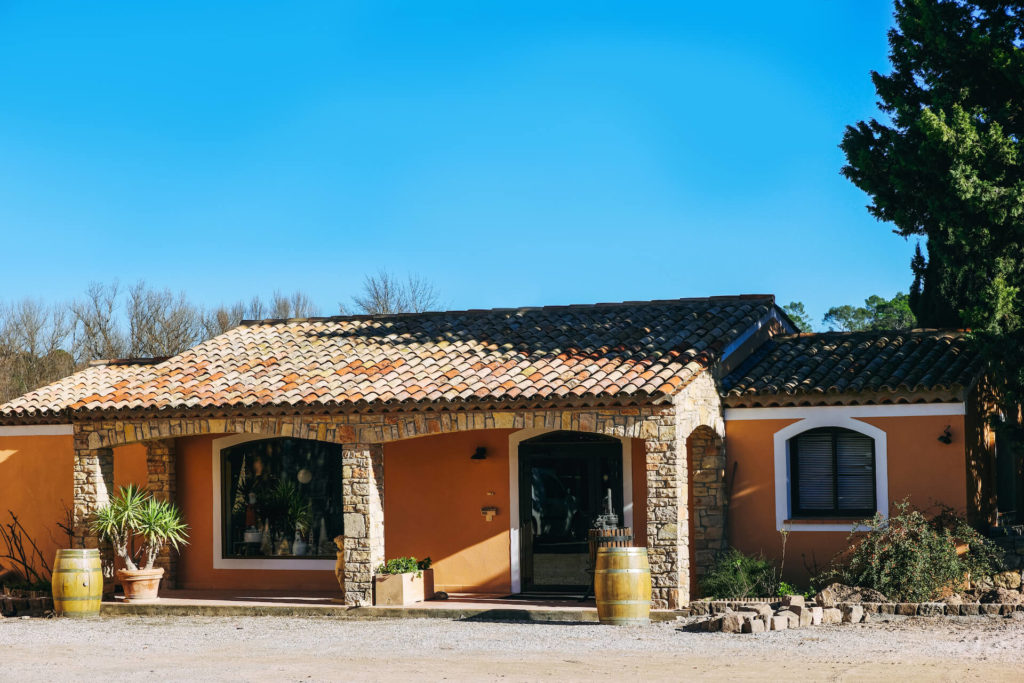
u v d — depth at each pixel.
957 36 18.83
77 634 17.84
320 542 22.56
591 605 19.17
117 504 20.98
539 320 23.19
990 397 20.66
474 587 21.42
